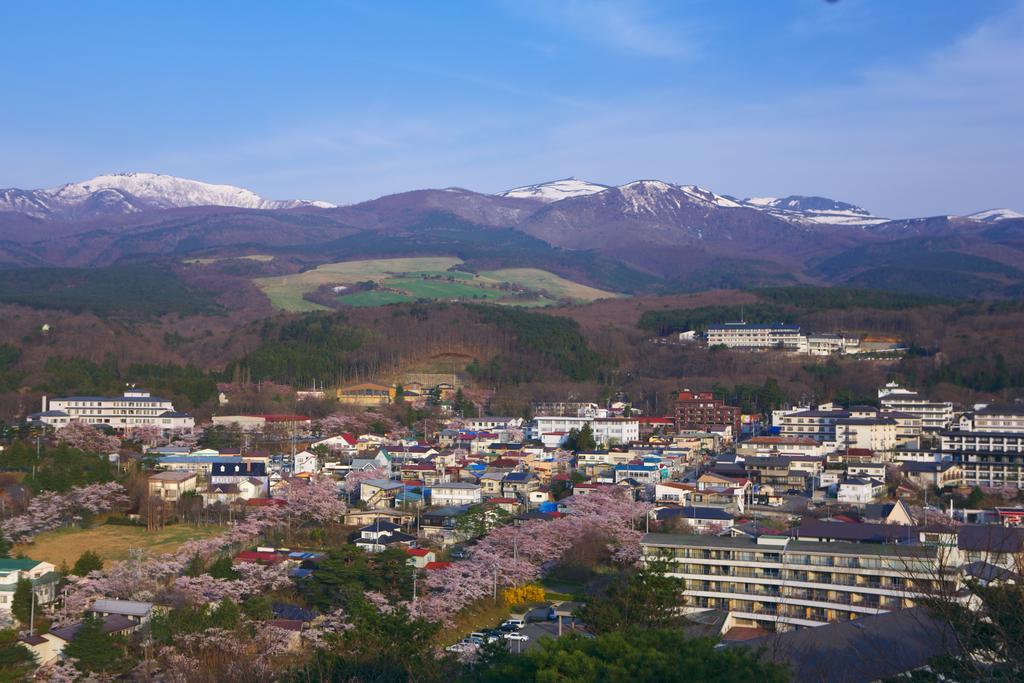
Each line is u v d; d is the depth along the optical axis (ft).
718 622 265.75
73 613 280.31
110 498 416.46
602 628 220.02
